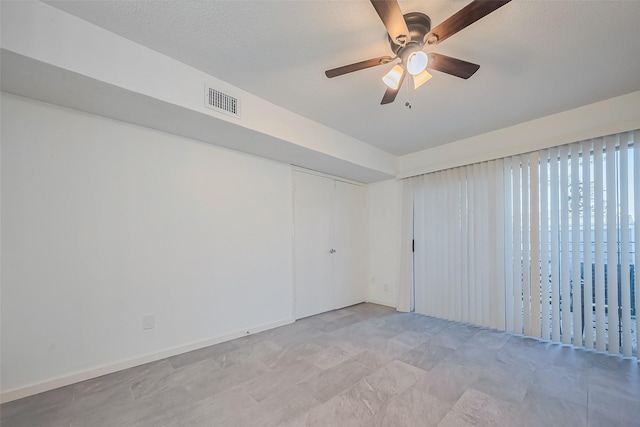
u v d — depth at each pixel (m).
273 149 2.96
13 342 1.83
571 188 2.69
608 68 2.04
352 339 2.87
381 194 4.47
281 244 3.41
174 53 1.92
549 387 1.95
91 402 1.78
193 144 2.69
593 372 2.16
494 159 3.18
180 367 2.25
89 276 2.11
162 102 1.95
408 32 1.43
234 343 2.77
